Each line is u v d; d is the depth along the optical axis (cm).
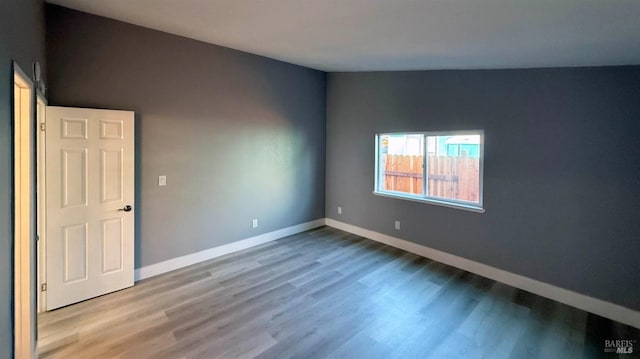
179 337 252
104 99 321
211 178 414
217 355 231
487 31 211
